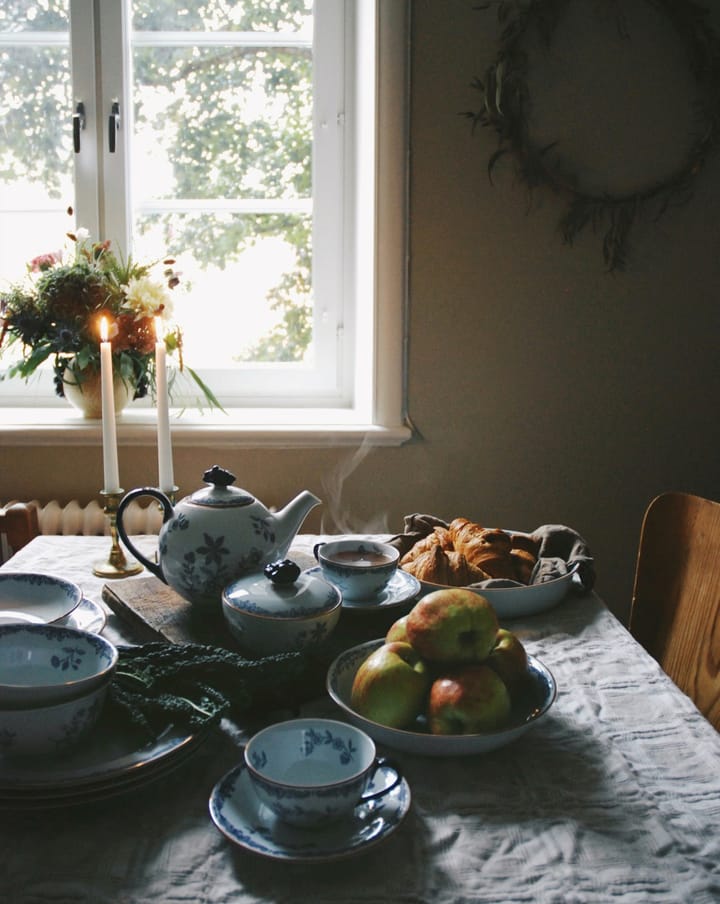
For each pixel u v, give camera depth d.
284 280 2.07
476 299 1.81
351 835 0.57
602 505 1.89
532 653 0.92
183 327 2.05
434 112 1.76
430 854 0.58
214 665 0.72
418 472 1.87
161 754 0.63
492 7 1.73
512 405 1.85
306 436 1.81
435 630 0.71
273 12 1.98
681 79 1.77
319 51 1.99
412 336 1.82
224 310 2.06
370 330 1.85
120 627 0.98
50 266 1.77
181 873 0.55
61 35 1.95
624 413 1.87
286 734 0.62
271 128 2.02
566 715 0.78
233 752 0.71
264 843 0.55
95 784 0.60
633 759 0.70
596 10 1.74
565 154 1.77
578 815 0.62
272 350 2.09
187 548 0.91
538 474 1.88
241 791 0.61
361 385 1.98
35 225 2.01
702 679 1.04
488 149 1.77
